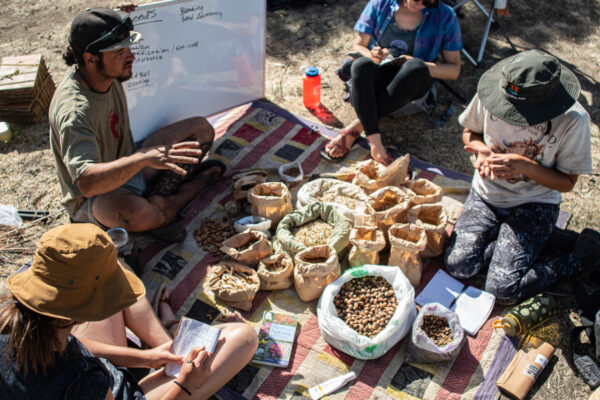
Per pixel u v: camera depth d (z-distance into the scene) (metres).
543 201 3.34
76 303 1.82
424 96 4.58
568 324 3.13
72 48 2.90
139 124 4.02
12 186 4.12
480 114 3.37
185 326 2.57
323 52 5.71
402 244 3.19
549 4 6.43
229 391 2.76
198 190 3.83
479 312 3.13
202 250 3.58
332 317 2.91
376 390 2.79
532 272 3.12
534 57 2.87
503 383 2.79
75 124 2.94
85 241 1.80
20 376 1.70
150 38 3.73
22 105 4.59
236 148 4.42
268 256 3.33
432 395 2.77
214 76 4.30
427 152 4.50
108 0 6.50
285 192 3.62
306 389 2.80
